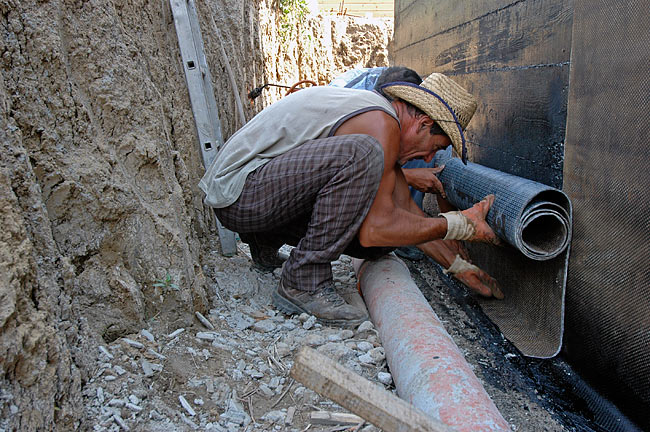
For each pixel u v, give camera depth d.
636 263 2.08
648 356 2.04
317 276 2.58
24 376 1.41
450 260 3.12
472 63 3.79
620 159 2.14
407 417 1.21
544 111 2.78
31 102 1.93
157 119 2.74
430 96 2.47
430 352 2.04
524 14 2.95
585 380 2.50
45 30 2.03
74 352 1.73
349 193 2.38
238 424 1.82
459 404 1.75
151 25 3.15
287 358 2.28
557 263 2.59
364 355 2.30
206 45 4.39
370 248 2.87
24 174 1.71
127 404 1.73
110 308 2.09
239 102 4.99
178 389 1.94
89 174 2.09
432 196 4.63
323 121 2.51
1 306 1.36
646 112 1.97
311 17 12.34
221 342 2.29
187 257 2.49
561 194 2.52
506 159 3.26
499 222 2.61
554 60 2.66
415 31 5.41
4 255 1.44
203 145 3.53
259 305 2.77
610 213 2.22
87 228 2.08
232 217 2.69
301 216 2.79
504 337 2.88
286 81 10.17
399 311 2.37
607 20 2.19
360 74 4.31
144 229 2.29
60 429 1.50
